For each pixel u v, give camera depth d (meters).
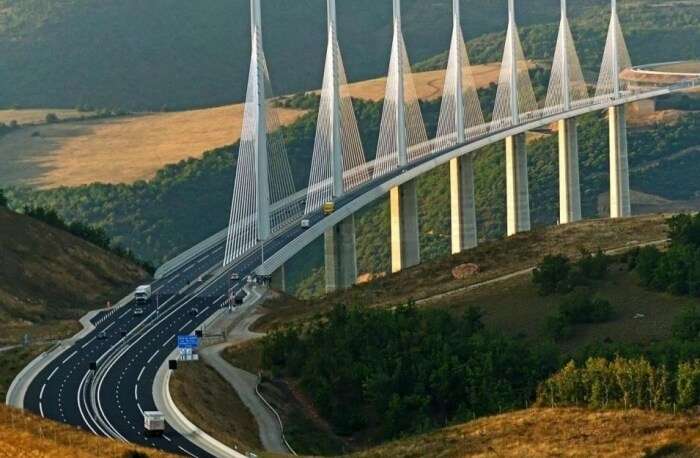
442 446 151.50
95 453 144.00
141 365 197.12
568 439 145.62
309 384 198.25
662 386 156.25
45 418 160.50
